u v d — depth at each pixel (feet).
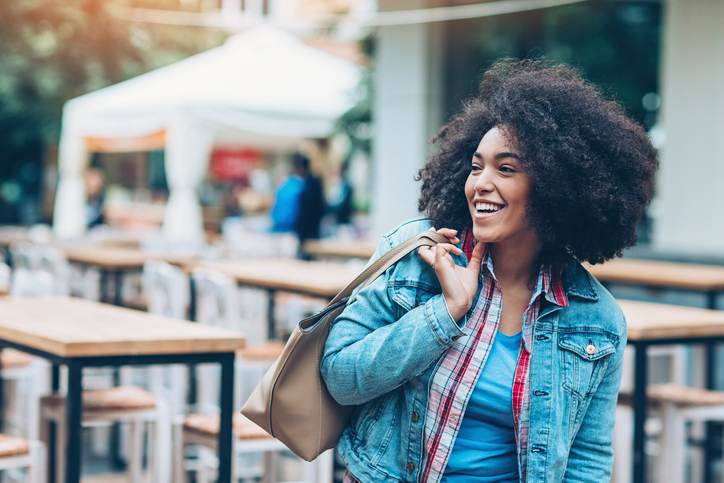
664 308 19.25
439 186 9.25
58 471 18.72
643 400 16.94
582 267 9.24
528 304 8.89
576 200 8.68
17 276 23.11
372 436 8.95
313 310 28.37
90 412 17.69
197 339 14.56
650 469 23.62
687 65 33.27
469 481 8.80
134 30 64.69
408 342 8.46
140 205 77.71
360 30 59.06
